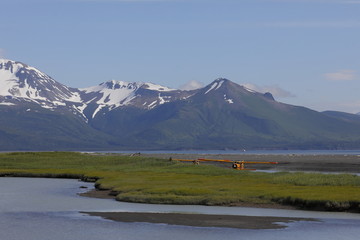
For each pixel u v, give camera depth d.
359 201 83.19
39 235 65.94
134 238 63.78
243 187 106.81
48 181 150.38
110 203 94.50
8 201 98.94
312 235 64.94
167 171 167.12
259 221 73.94
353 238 63.34
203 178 133.75
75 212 83.56
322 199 84.88
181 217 77.56
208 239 62.91
